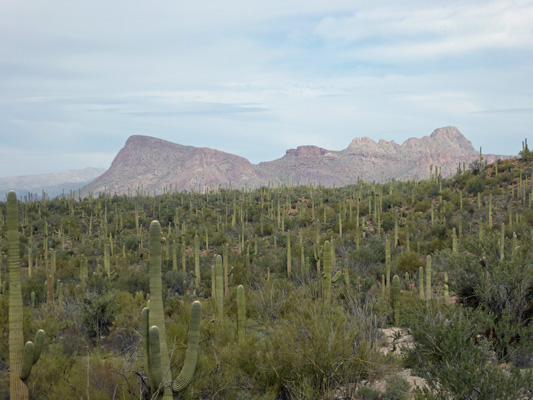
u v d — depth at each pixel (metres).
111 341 9.55
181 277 22.06
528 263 7.25
